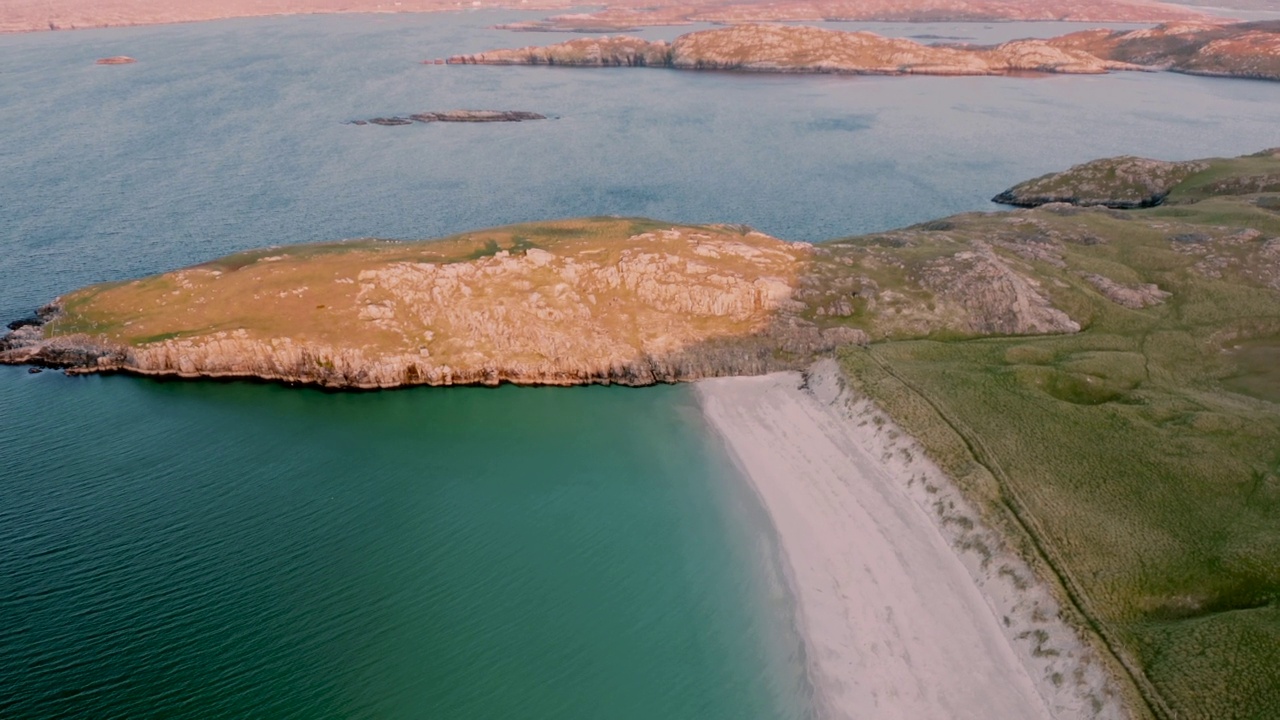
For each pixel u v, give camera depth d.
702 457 70.38
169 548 59.19
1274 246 96.75
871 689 46.34
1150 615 47.69
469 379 84.00
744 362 84.56
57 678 47.91
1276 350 78.62
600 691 47.69
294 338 84.06
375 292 89.25
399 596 55.06
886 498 61.81
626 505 64.31
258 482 67.44
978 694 45.34
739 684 47.78
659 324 88.12
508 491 66.44
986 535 54.84
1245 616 46.09
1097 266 97.50
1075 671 44.75
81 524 61.53
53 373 83.88
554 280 91.62
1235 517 54.09
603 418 77.44
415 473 69.00
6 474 67.44
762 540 59.31
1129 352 78.56
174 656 49.81
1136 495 56.81
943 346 82.50
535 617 53.19
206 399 80.31
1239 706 40.56
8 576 55.78
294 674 48.88
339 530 61.69
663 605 54.00
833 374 78.75
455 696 47.56
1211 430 63.47
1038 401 69.25
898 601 52.25
